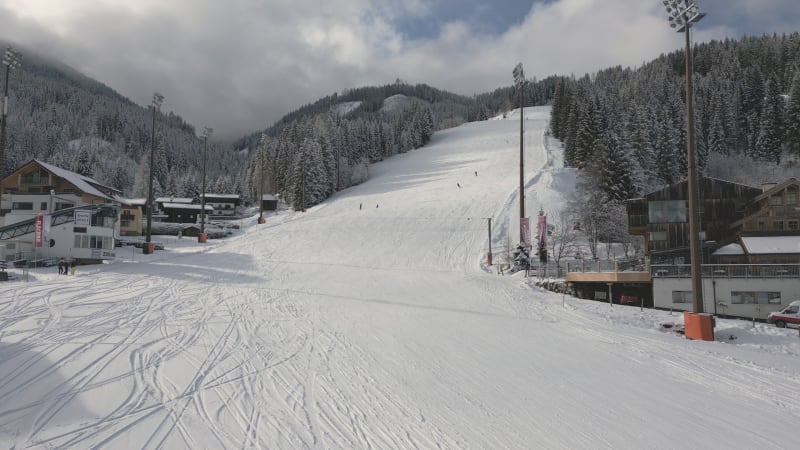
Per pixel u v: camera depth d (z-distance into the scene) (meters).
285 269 38.09
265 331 16.27
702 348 15.89
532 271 36.66
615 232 48.75
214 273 34.62
